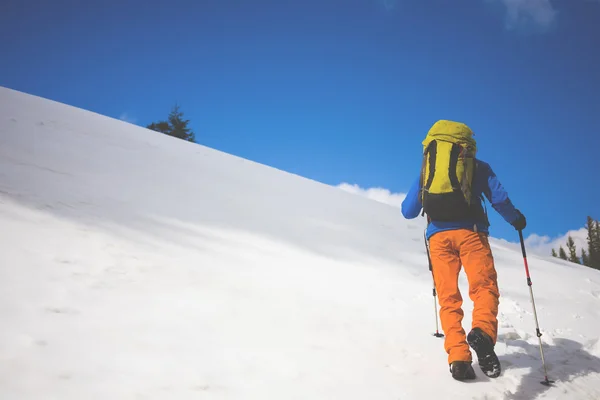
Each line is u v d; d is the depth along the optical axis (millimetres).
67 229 4453
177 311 3279
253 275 4641
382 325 3979
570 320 5391
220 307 3537
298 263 5582
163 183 7797
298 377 2695
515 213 3408
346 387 2691
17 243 3766
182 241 5180
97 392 2111
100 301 3143
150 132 14031
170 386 2301
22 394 1965
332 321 3811
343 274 5555
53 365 2246
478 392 2879
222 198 8016
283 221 7684
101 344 2568
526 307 5711
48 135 8656
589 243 56688
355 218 9719
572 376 3439
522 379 3230
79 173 6746
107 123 12633
